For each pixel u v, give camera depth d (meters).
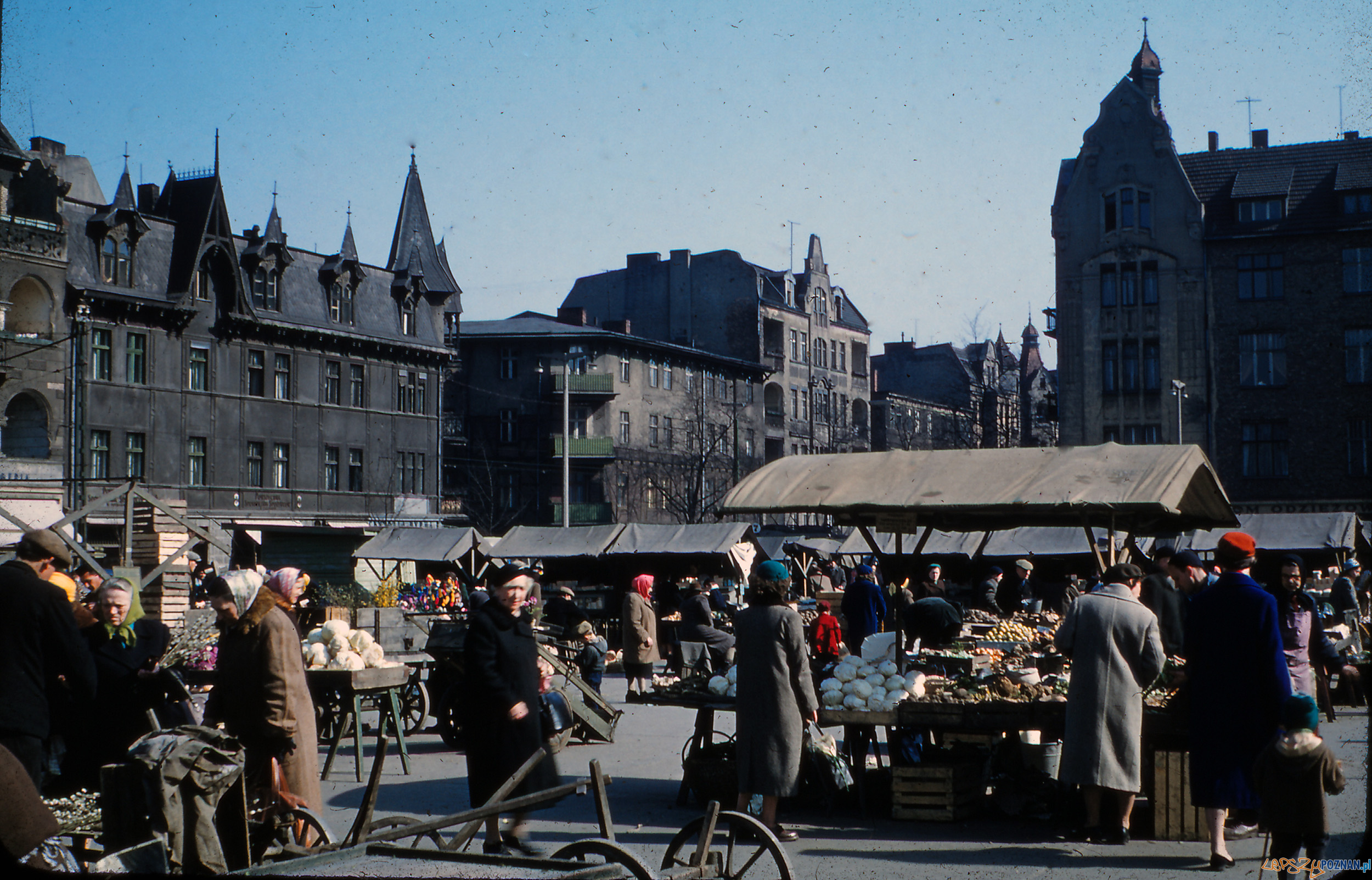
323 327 56.06
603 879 5.50
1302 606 12.98
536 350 75.69
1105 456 11.55
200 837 6.06
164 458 48.78
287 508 54.09
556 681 15.56
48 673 7.41
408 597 31.42
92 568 20.73
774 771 9.23
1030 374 122.50
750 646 9.38
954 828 9.98
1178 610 11.58
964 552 34.78
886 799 10.87
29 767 7.21
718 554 36.06
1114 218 59.78
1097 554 12.79
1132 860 8.82
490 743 8.55
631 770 13.21
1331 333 56.34
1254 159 60.28
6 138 42.88
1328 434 56.00
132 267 48.00
